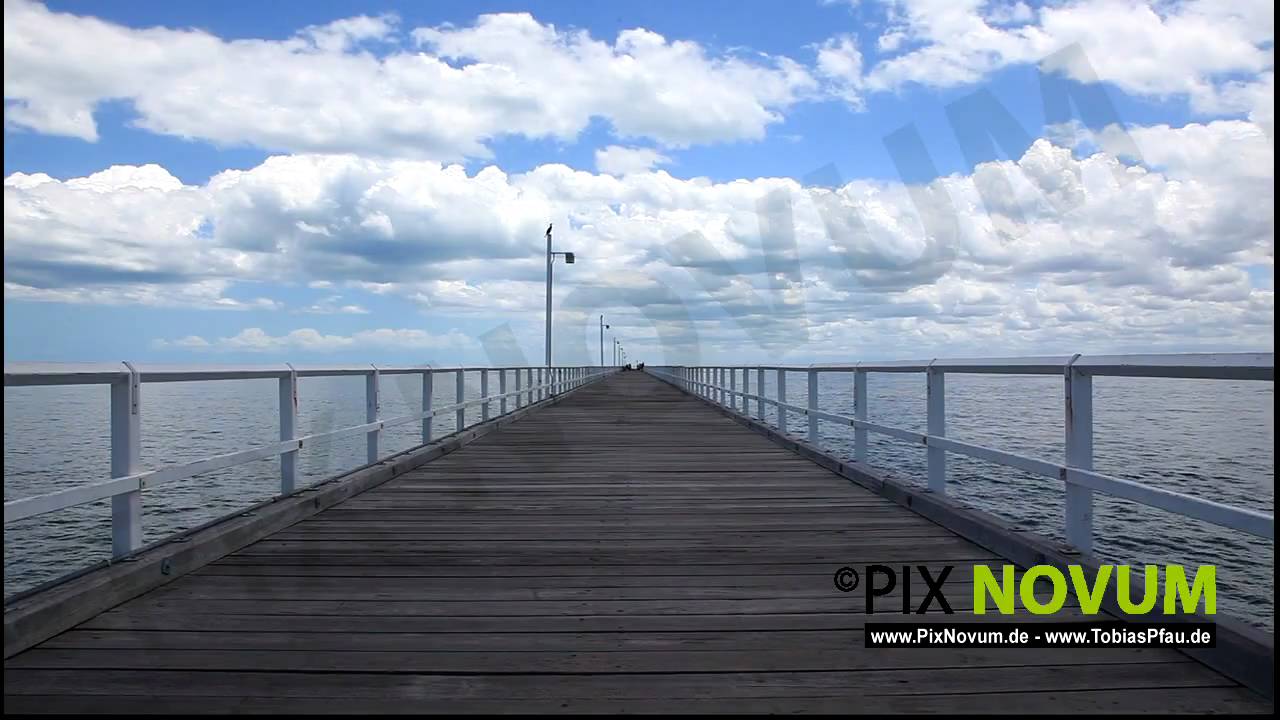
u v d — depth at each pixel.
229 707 3.06
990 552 5.59
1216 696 3.12
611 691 3.24
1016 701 3.11
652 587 4.77
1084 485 4.42
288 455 7.01
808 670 3.46
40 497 3.75
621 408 22.28
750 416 16.34
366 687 3.27
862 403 8.99
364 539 6.08
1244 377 3.22
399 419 9.72
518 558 5.50
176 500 10.32
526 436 14.36
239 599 4.48
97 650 3.65
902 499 7.46
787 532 6.33
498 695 3.20
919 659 3.57
